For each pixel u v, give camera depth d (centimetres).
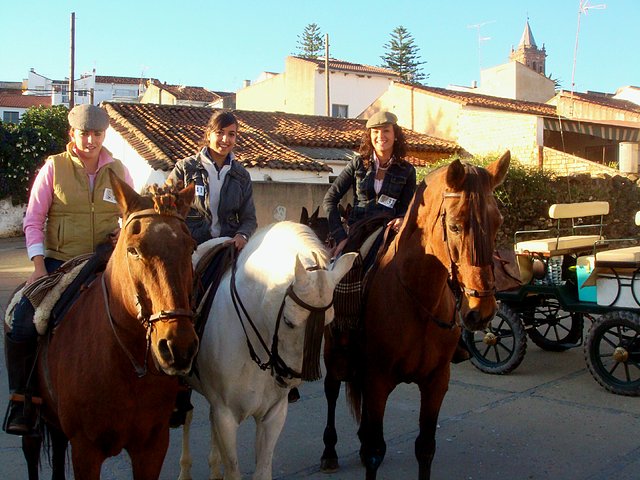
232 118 446
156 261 273
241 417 370
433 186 369
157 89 4275
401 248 391
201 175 448
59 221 375
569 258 731
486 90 3509
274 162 1766
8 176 2542
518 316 713
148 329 283
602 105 2591
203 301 392
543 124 1925
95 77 5512
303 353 311
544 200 1421
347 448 518
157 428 325
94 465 316
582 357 805
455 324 393
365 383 401
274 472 470
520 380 706
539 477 454
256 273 361
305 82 3484
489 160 1573
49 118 2734
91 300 329
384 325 389
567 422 567
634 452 495
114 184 299
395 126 454
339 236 461
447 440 530
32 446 377
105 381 304
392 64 5578
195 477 464
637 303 628
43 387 346
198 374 385
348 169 473
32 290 344
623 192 1519
